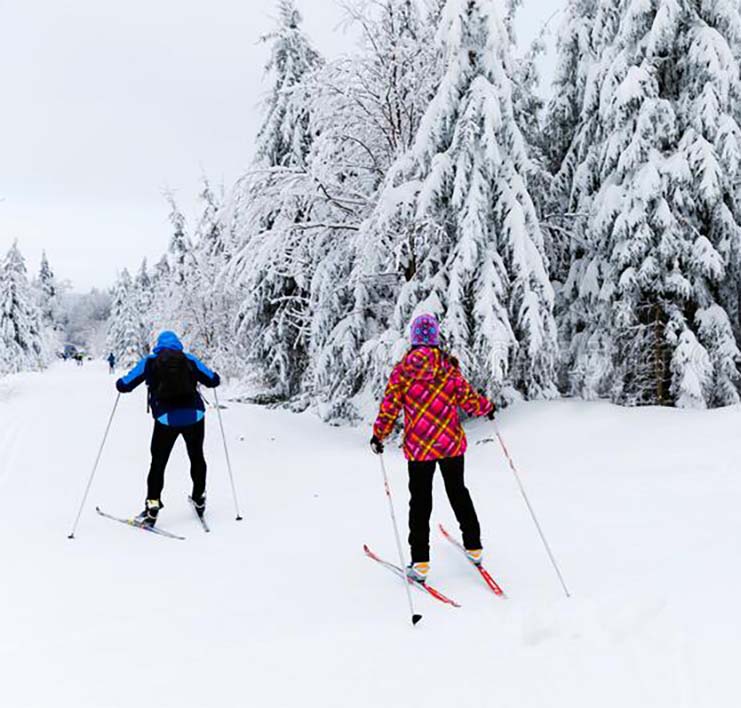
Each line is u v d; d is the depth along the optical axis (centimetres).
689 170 952
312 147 1183
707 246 960
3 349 4416
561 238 1217
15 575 406
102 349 10356
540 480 686
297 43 1739
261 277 1728
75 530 514
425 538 386
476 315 930
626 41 1010
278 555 453
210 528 529
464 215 951
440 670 275
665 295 1027
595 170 1144
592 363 1148
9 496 621
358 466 836
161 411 535
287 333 1762
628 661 269
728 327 996
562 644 292
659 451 740
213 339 2939
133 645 306
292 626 328
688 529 450
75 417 1248
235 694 259
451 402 398
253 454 934
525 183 1010
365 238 1029
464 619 330
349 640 309
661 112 977
